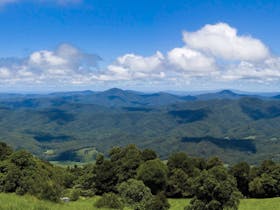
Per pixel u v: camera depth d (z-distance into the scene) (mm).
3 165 65812
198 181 68125
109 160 105812
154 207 77938
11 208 32062
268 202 88500
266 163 109688
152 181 97000
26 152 69375
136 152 107625
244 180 110312
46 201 49906
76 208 47969
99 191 102250
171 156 109438
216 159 114500
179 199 99062
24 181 60781
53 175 84750
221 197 66750
